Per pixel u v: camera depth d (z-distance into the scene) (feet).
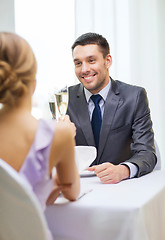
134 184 4.15
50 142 2.94
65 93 5.08
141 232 3.05
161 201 3.79
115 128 6.07
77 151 4.63
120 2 12.01
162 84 11.78
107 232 3.16
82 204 3.26
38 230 2.73
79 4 11.76
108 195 3.56
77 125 6.26
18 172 2.89
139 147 5.60
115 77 11.95
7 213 2.71
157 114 11.80
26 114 3.00
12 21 11.19
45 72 11.66
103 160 6.08
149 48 11.91
